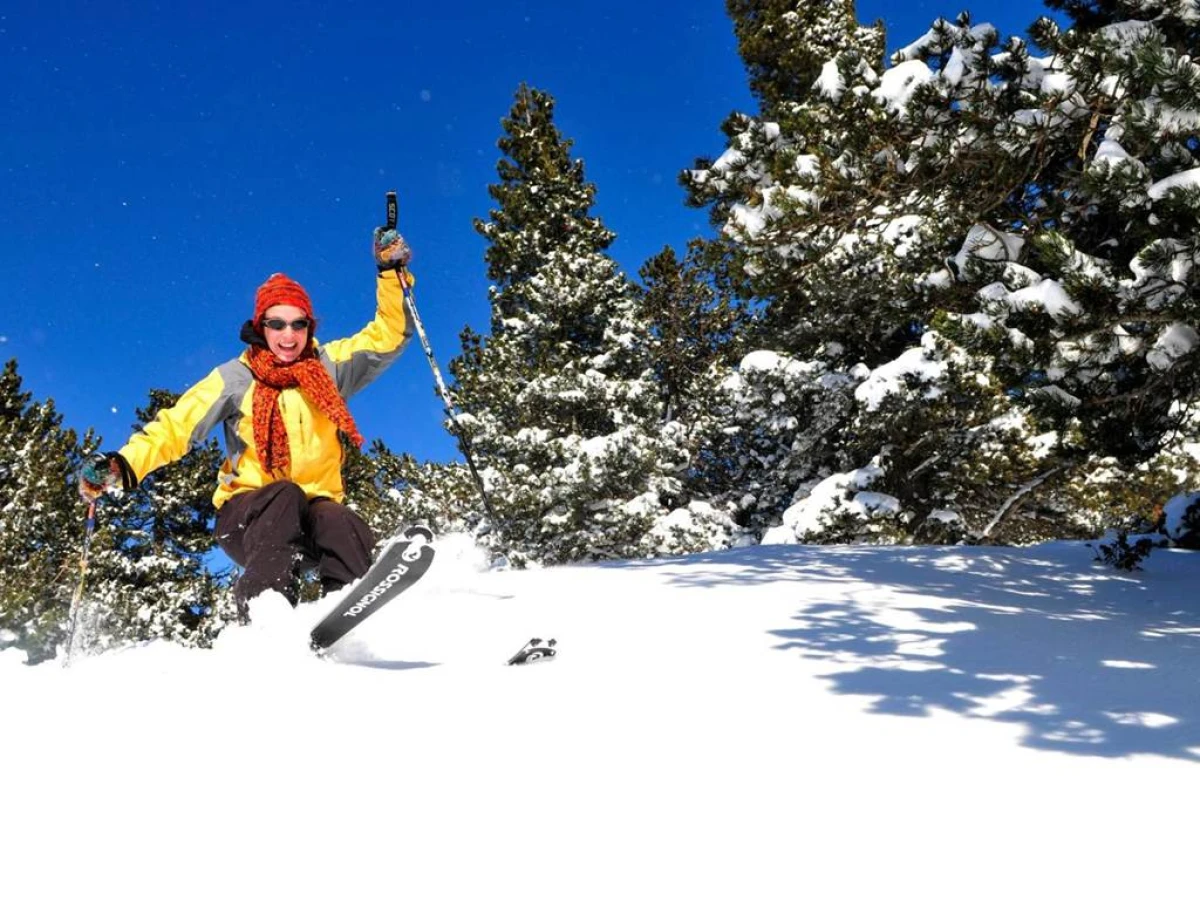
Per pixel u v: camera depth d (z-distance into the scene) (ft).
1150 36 15.60
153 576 72.84
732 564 19.36
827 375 50.72
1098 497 42.63
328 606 9.66
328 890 4.48
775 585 15.62
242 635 9.82
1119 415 18.12
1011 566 18.94
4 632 51.96
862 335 46.80
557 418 72.84
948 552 21.13
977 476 40.37
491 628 11.84
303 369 10.93
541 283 76.69
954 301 21.07
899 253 22.25
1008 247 20.66
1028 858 4.78
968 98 20.29
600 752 6.56
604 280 79.25
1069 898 4.35
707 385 69.15
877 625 11.87
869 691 8.34
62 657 10.47
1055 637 11.16
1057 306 16.63
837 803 5.57
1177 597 15.25
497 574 18.52
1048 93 19.33
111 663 9.70
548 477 65.77
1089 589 16.39
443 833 5.15
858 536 45.60
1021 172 20.08
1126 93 17.89
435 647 10.69
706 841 5.04
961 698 8.07
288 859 4.81
